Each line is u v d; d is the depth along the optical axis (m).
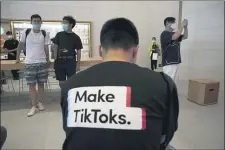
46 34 2.97
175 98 0.68
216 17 4.24
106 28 0.73
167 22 3.15
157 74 0.69
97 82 0.65
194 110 3.14
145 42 7.11
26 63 2.88
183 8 5.23
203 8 4.61
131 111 0.60
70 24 2.94
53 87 4.70
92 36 6.83
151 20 7.02
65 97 0.70
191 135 2.33
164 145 0.69
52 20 6.45
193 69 5.03
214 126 2.57
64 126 0.68
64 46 2.94
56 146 2.12
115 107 0.61
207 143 2.15
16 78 4.42
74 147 0.62
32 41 2.81
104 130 0.60
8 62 3.42
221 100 3.57
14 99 3.82
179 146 2.09
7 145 2.12
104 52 0.73
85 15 6.69
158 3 6.89
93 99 0.63
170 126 0.66
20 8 6.23
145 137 0.59
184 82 5.11
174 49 3.15
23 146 2.11
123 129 0.59
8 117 2.92
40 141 2.22
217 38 4.23
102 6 6.75
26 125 2.65
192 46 5.05
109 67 0.67
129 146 0.58
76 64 3.14
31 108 3.29
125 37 0.70
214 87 3.38
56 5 6.43
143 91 0.62
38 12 6.35
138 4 6.89
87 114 0.62
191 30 5.04
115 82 0.64
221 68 4.12
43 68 3.00
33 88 3.01
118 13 6.87
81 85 0.67
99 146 0.59
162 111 0.64
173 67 3.21
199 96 3.40
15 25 6.25
